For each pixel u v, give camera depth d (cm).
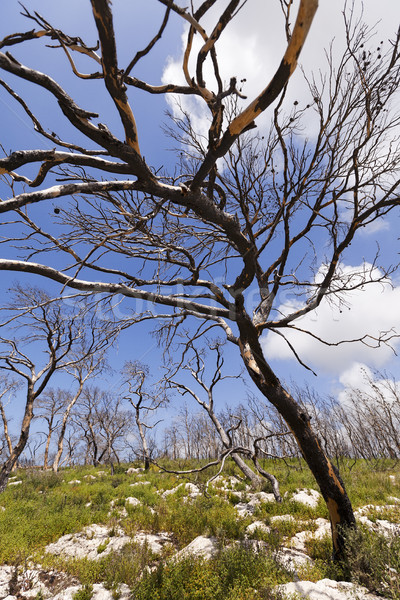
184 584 488
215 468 1606
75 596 489
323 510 870
